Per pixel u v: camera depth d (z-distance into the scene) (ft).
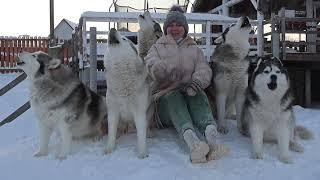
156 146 7.97
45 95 7.61
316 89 18.39
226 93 8.96
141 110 7.52
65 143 7.73
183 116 7.47
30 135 9.71
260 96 7.42
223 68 8.71
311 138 8.95
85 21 13.91
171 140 8.29
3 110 14.93
